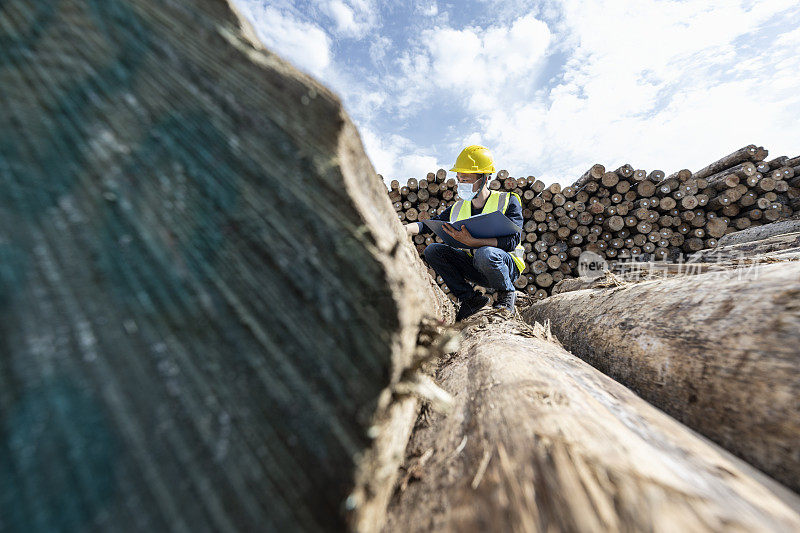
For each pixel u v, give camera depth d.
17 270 0.33
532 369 0.92
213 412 0.36
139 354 0.35
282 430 0.38
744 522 0.43
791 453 0.69
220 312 0.39
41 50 0.38
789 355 0.74
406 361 0.54
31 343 0.32
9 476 0.30
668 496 0.45
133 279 0.37
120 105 0.40
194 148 0.42
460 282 2.61
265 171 0.44
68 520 0.30
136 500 0.32
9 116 0.36
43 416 0.31
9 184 0.34
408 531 0.55
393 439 0.56
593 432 0.59
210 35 0.46
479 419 0.76
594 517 0.44
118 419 0.33
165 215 0.39
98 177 0.38
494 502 0.50
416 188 5.88
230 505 0.34
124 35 0.42
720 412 0.86
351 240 0.45
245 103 0.45
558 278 5.68
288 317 0.41
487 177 2.39
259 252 0.42
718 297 1.05
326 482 0.38
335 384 0.41
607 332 1.52
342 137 0.49
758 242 2.71
